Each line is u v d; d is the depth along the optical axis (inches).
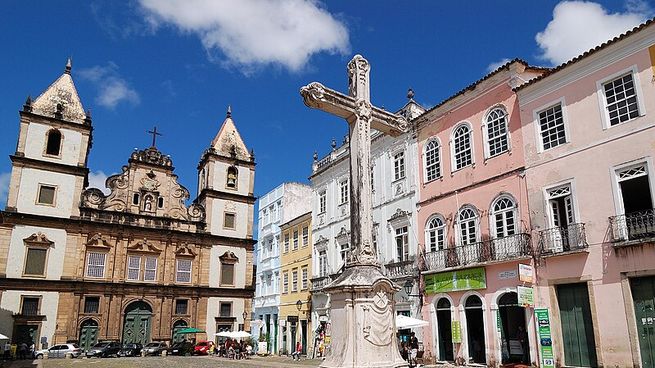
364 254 375.9
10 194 1274.6
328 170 1189.7
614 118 618.8
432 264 816.9
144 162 1519.4
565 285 637.9
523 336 689.0
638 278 563.5
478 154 793.6
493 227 746.8
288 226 1403.8
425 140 904.3
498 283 706.2
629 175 590.2
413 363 709.9
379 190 999.6
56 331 1252.5
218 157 1648.6
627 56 609.6
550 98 695.1
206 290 1503.4
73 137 1392.7
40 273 1270.9
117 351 1269.7
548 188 675.4
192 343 1391.5
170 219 1509.6
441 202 844.6
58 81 1439.5
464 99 836.0
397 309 887.1
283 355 1321.4
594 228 611.8
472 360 741.3
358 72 429.4
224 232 1596.9
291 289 1333.7
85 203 1386.6
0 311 1197.1
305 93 397.1
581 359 606.2
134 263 1421.0
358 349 337.1
